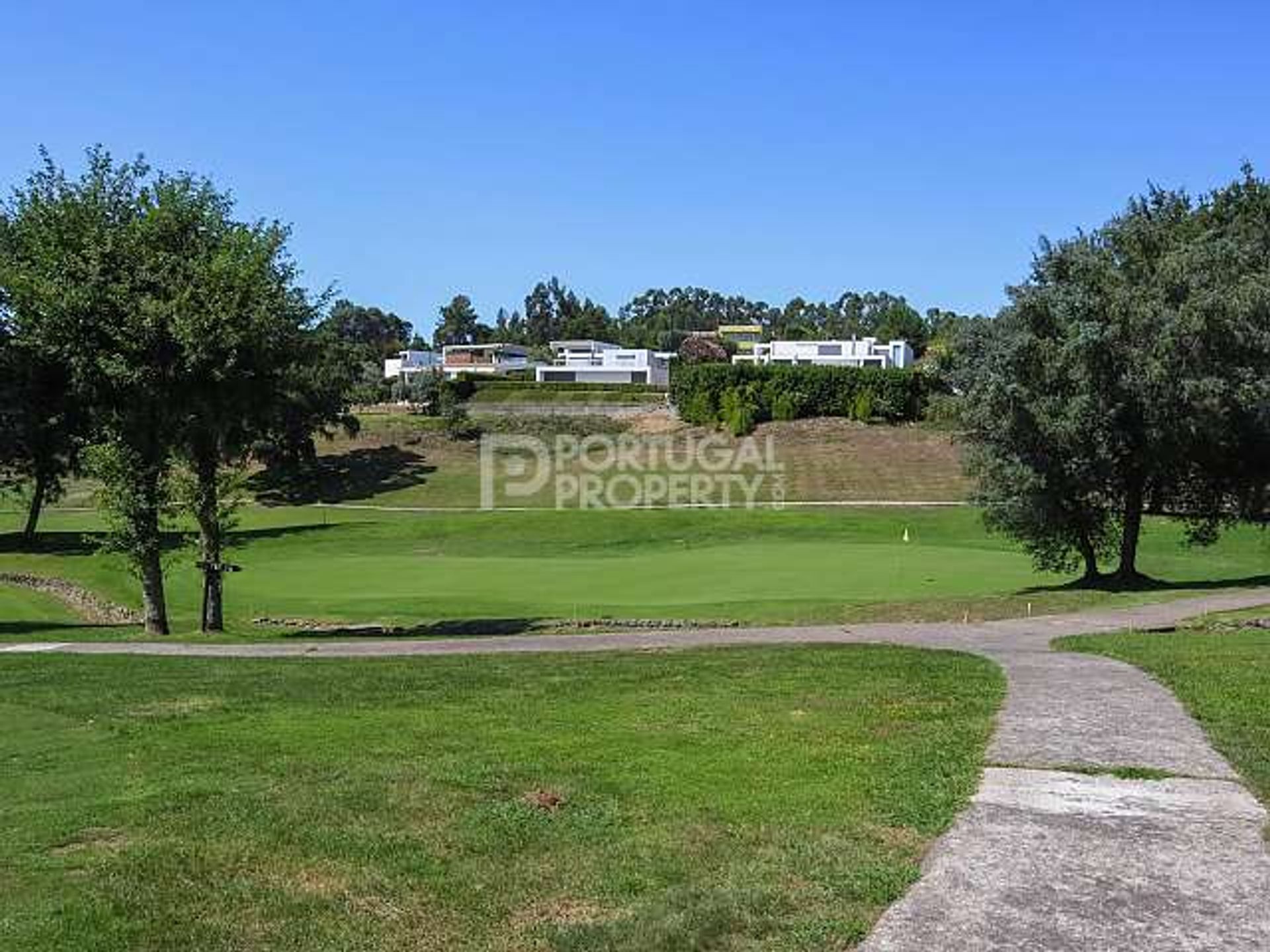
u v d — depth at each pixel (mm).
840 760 7703
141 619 26188
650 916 4902
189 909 5273
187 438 21188
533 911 5141
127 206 21016
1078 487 25438
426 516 59000
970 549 38000
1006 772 7164
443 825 6441
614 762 7832
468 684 12219
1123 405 24359
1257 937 4535
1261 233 30219
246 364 20844
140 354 20125
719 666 13109
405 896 5363
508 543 43781
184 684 12891
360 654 16625
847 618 20469
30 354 35875
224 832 6430
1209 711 9078
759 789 6953
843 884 5176
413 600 26672
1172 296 24266
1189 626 17719
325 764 8078
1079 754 7641
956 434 29375
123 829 6648
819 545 40094
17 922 5199
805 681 11547
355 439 84438
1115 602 21484
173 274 20469
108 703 11609
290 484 73750
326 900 5344
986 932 4582
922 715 9289
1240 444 25812
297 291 21656
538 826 6340
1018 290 25672
